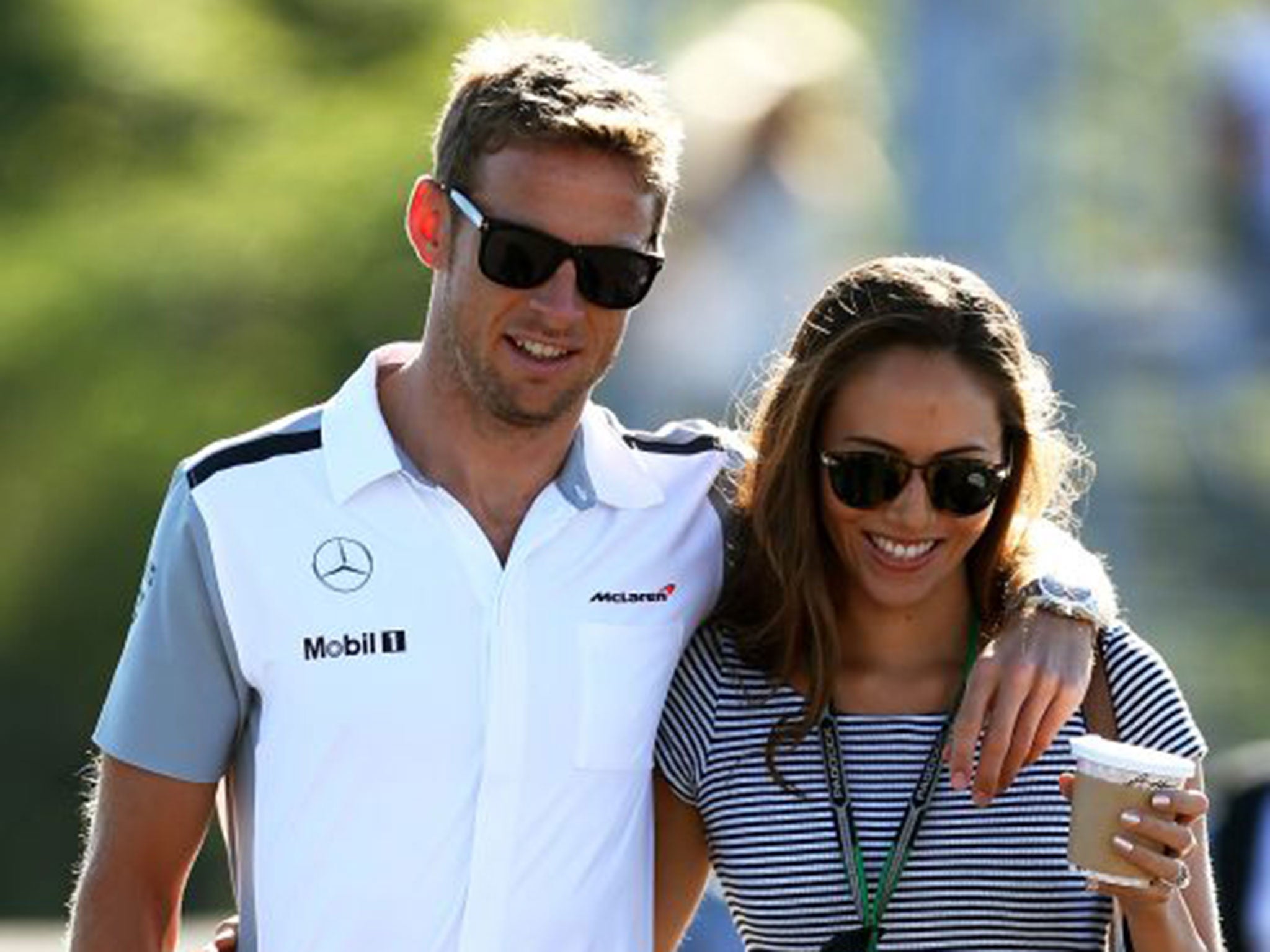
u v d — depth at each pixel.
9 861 49.72
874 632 19.59
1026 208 55.59
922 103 53.84
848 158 45.59
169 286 50.41
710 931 24.97
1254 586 51.06
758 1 52.03
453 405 19.27
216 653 19.12
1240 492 52.00
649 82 19.20
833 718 19.50
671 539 19.83
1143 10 63.62
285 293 50.03
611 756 19.34
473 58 19.30
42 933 37.91
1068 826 18.94
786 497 19.47
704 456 20.27
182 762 19.16
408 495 19.14
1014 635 19.11
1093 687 19.27
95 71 51.50
